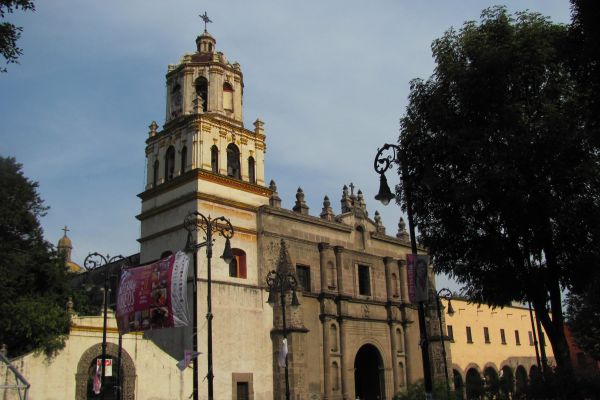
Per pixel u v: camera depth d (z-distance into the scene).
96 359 33.41
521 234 25.02
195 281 26.62
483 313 69.81
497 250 25.03
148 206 44.66
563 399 22.14
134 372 34.53
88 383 33.22
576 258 24.33
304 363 41.50
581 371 23.52
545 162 23.14
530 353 75.62
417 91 26.50
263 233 43.59
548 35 23.80
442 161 25.69
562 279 25.23
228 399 37.94
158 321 26.67
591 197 23.09
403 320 52.28
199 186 41.19
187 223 28.05
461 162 24.78
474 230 25.86
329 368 44.38
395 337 50.88
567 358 23.64
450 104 25.36
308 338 44.09
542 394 22.67
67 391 31.83
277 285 37.44
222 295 39.66
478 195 23.48
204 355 37.53
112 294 50.00
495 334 70.69
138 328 27.38
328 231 48.81
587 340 56.44
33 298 35.25
